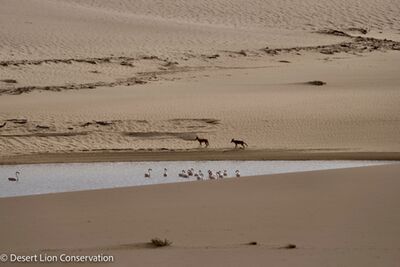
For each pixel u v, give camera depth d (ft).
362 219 139.03
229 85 450.71
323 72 501.15
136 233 131.03
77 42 591.78
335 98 394.11
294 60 556.51
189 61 544.62
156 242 119.75
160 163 273.54
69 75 483.10
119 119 343.67
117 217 146.51
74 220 144.15
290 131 329.31
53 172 250.57
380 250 113.70
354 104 377.50
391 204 153.89
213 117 349.41
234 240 123.75
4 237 129.18
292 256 110.42
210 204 160.04
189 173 235.40
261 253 112.68
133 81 469.57
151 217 146.10
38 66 502.38
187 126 335.67
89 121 339.98
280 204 157.69
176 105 373.81
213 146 308.19
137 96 405.59
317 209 150.51
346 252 112.68
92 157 285.23
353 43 632.38
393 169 211.61
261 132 328.08
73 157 284.41
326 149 299.58
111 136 321.32
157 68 519.19
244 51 581.94
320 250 114.32
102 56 547.90
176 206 158.30
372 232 127.54
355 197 163.84
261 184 188.75
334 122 342.64
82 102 384.27
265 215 145.69
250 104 377.50
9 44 572.10
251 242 120.37
